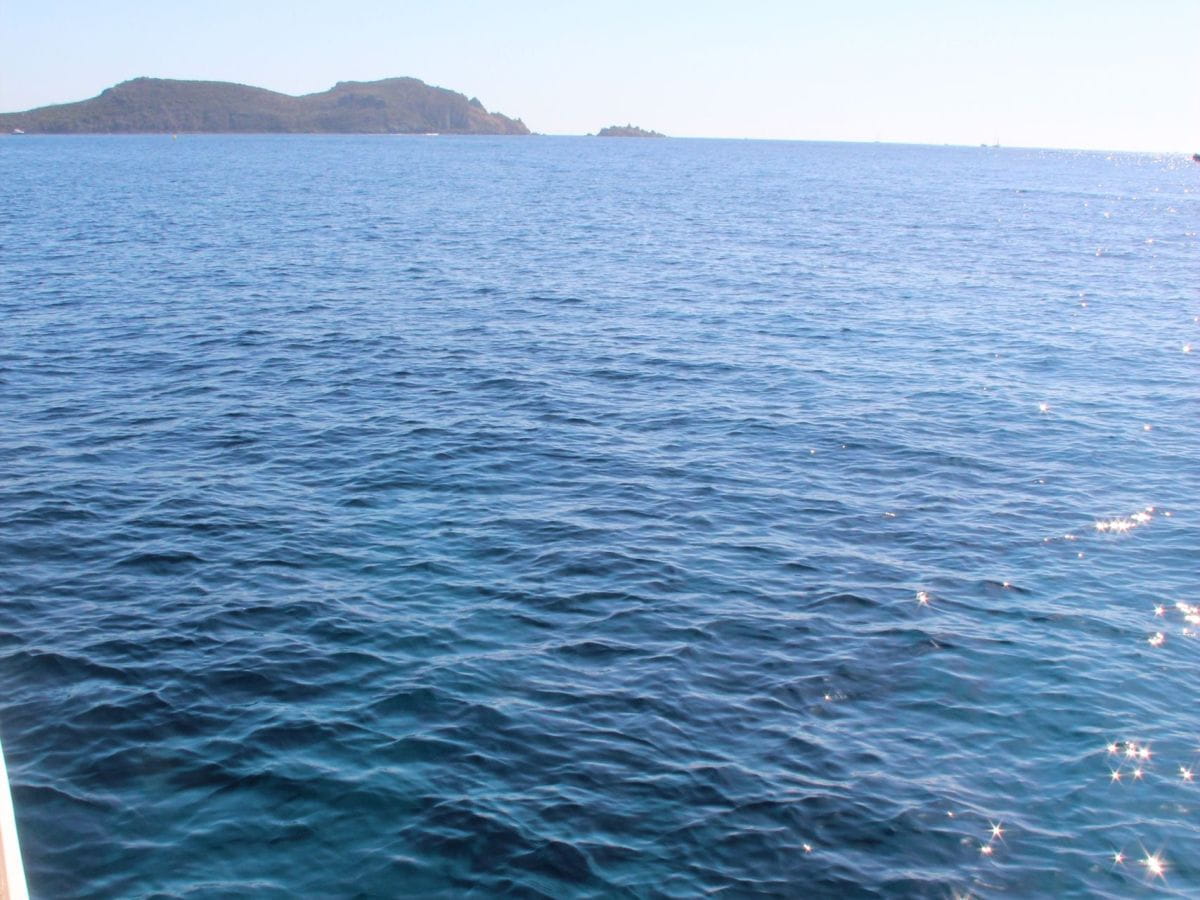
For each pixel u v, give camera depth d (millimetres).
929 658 16094
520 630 16594
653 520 21203
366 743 13562
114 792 12539
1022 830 12406
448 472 23578
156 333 36594
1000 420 28812
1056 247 72062
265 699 14477
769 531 20859
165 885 11141
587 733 13906
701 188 128375
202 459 24141
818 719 14438
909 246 69250
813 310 43906
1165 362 36219
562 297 45312
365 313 40844
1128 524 21812
